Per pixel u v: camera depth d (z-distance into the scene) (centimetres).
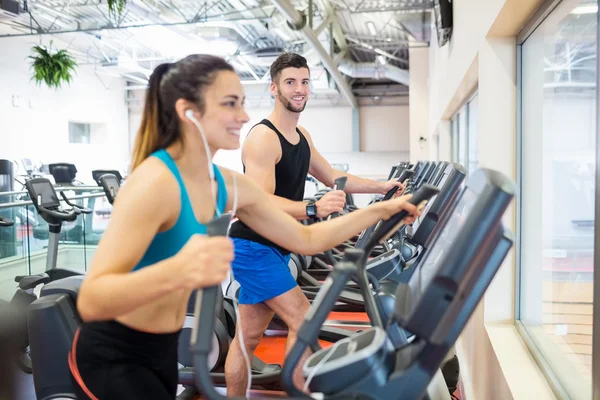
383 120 1916
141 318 125
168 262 97
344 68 1454
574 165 210
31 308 218
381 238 138
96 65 1512
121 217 111
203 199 128
